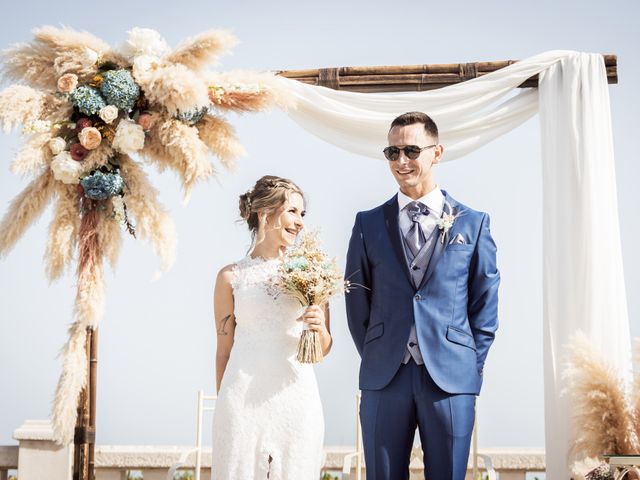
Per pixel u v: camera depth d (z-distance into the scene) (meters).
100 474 6.13
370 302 4.36
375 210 4.43
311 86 5.79
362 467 6.09
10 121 5.05
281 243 4.36
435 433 4.02
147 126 5.24
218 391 4.23
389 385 4.11
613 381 4.58
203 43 5.27
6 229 5.12
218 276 4.38
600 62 5.56
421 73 5.81
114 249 5.24
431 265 4.16
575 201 5.37
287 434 4.12
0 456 5.78
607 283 5.25
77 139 5.32
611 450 4.54
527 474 6.11
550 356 5.27
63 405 4.98
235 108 5.46
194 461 6.07
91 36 5.34
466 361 4.08
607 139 5.46
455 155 5.73
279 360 4.18
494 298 4.20
